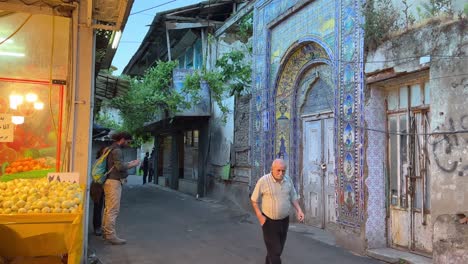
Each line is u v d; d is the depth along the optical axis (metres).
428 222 6.28
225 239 8.00
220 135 14.02
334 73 7.90
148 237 8.10
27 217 4.03
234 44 13.73
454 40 5.48
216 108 14.46
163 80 14.51
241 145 12.30
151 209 12.02
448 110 5.54
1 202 4.21
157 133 22.20
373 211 6.99
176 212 11.41
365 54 7.04
